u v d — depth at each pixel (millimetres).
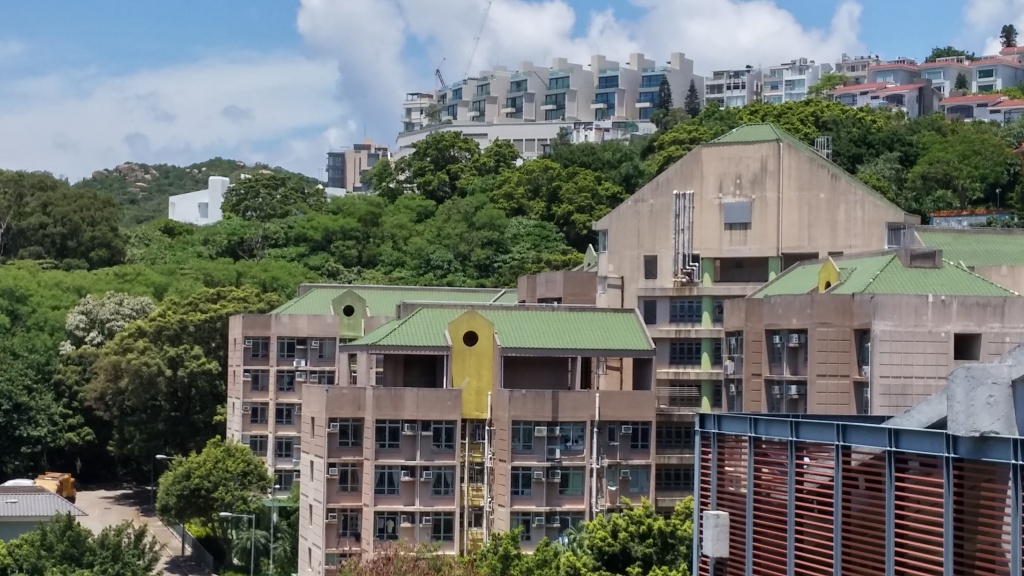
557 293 117125
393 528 98812
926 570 44656
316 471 102250
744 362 94625
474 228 186000
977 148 180500
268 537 116875
